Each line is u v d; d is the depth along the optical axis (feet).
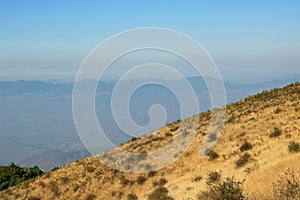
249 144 87.81
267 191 36.22
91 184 100.68
